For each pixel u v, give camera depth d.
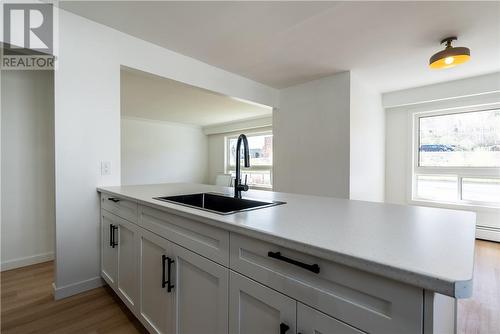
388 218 1.01
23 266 2.38
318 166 3.22
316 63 2.71
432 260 0.56
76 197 1.81
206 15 1.85
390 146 3.91
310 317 0.68
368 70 2.90
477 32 2.04
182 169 6.67
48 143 2.54
